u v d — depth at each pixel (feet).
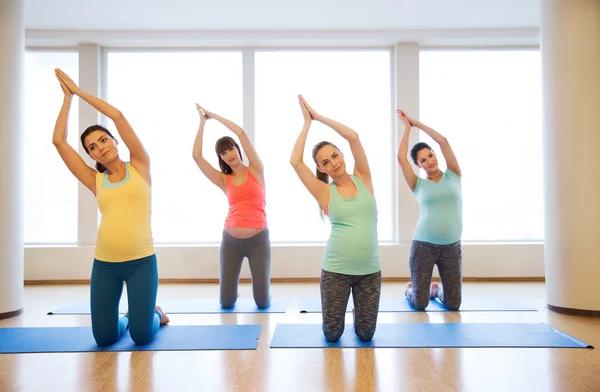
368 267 9.33
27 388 7.21
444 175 12.47
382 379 7.43
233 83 19.42
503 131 19.44
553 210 12.59
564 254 12.26
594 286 11.90
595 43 12.23
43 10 16.53
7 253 12.42
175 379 7.51
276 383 7.30
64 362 8.41
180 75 19.39
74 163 9.48
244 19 17.46
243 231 12.62
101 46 19.02
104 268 9.16
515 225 19.35
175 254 18.22
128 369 8.00
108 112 9.13
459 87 19.51
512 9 16.88
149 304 9.31
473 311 12.44
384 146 19.40
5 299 12.28
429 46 19.29
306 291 15.94
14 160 12.81
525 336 9.80
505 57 19.56
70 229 19.12
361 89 19.45
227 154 12.23
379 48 19.34
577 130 12.23
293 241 19.07
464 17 17.47
